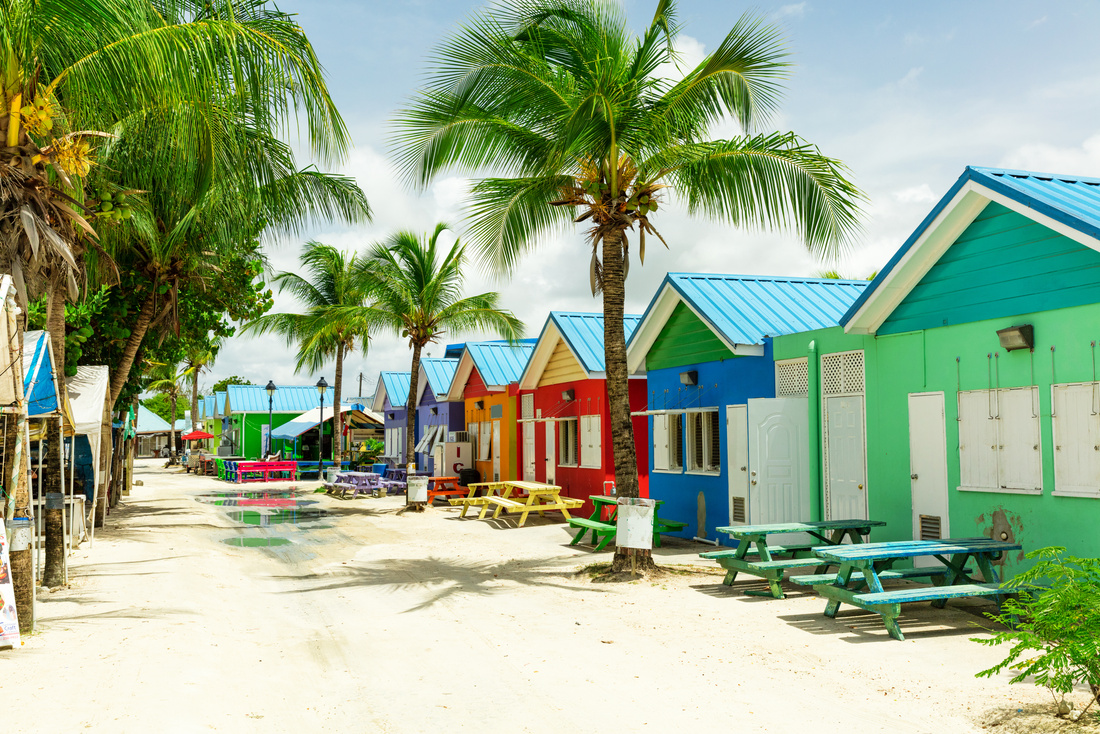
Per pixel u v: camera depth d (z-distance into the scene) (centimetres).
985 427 909
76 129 908
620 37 1074
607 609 871
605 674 619
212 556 1312
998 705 525
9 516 746
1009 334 862
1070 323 810
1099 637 482
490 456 2620
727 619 810
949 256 962
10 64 765
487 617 838
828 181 1041
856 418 1123
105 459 1739
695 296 1452
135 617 793
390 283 2266
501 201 1134
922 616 809
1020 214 854
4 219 790
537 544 1455
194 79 797
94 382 1570
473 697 565
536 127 1088
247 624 811
